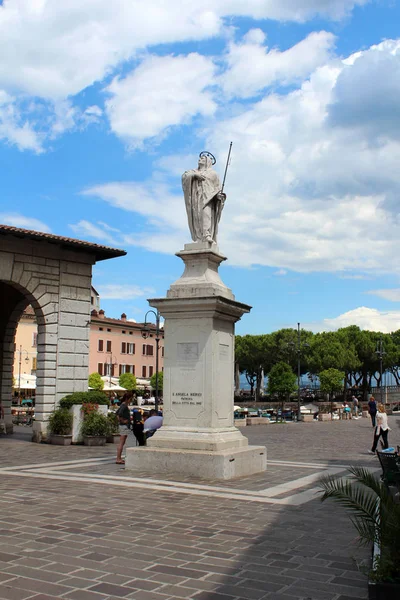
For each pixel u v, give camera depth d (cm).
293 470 1483
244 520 900
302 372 9512
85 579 624
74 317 2625
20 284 2464
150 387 7812
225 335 1417
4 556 702
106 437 2373
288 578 638
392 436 3067
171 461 1324
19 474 1395
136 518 903
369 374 9300
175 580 625
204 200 1461
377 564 563
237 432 1422
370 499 611
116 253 2733
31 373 7000
